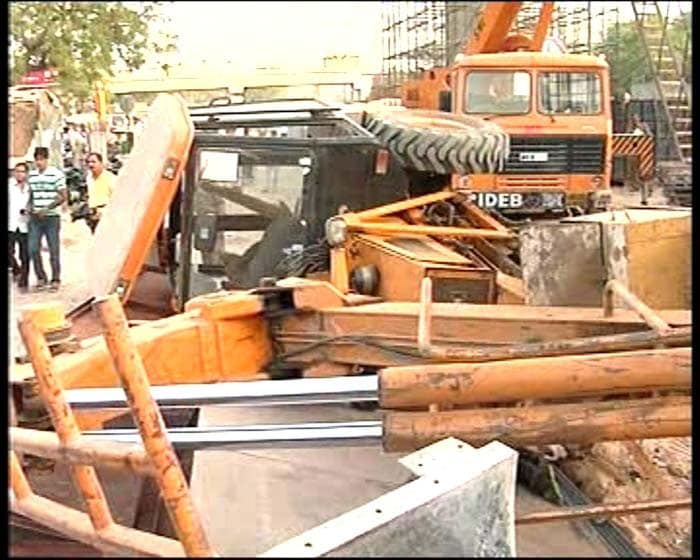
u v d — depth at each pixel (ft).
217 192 18.67
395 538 8.79
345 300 15.01
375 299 15.75
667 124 42.22
